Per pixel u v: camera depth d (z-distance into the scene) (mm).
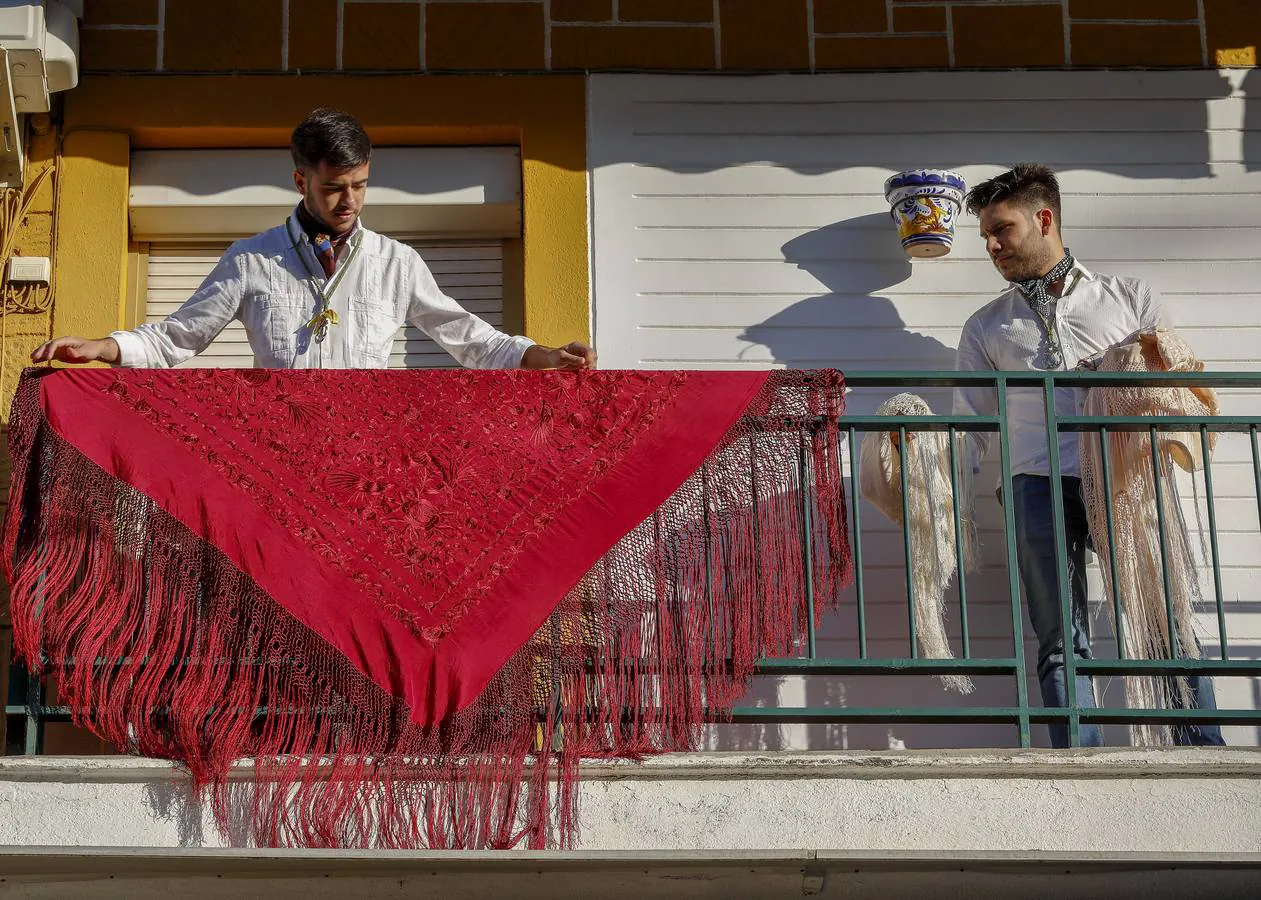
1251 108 6801
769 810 4629
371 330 5238
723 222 6676
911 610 5004
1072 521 5801
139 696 4617
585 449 4898
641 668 4738
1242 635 6355
